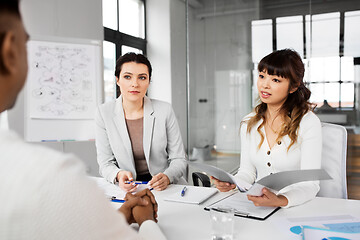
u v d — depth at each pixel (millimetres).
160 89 5816
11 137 453
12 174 401
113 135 1896
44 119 3021
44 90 3018
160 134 1938
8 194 388
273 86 1502
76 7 3322
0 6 412
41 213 390
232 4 4547
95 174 3365
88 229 429
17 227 379
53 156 443
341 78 3857
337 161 1564
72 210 415
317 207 1196
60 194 409
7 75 427
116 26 5059
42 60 3008
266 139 1593
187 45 4270
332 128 1603
